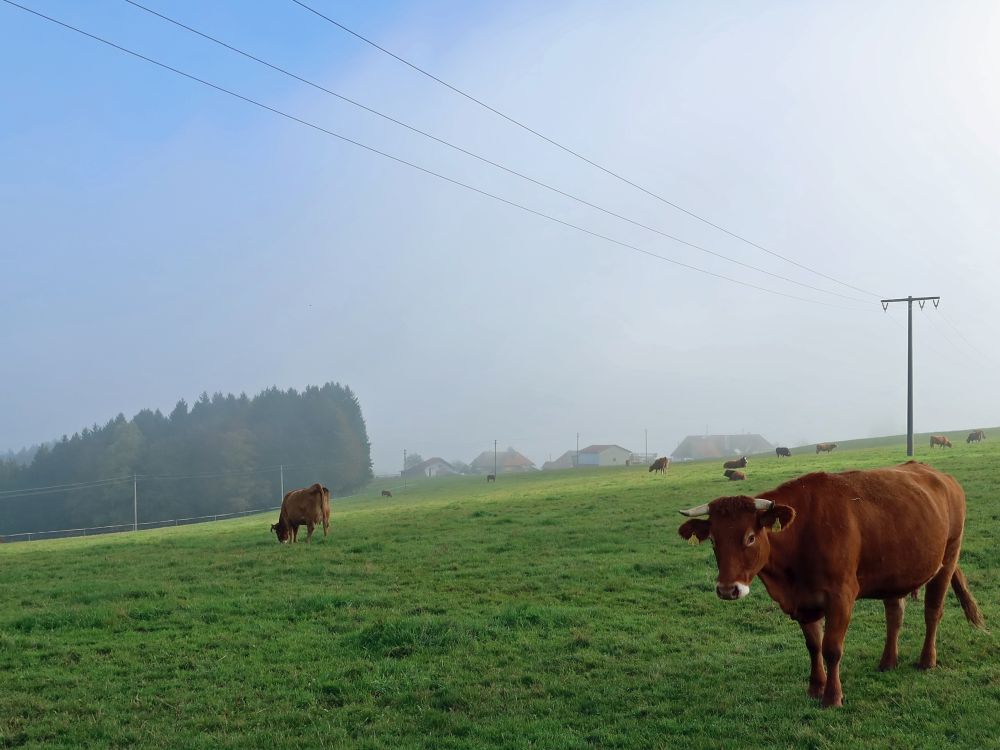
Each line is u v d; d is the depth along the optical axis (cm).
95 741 995
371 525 3547
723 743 882
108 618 1675
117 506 14562
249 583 2127
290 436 18025
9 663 1369
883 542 1002
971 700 952
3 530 14700
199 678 1260
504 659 1279
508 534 2792
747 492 3659
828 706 960
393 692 1136
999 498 2603
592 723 984
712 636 1359
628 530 2652
